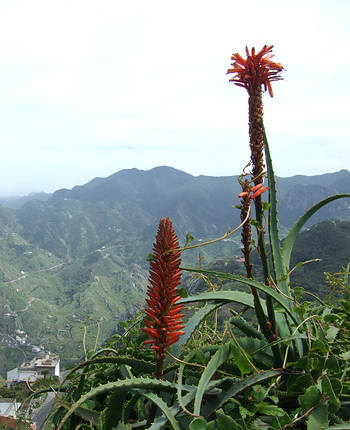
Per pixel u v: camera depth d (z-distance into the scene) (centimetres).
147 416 93
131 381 79
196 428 72
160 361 81
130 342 128
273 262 107
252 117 101
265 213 108
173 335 79
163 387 82
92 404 110
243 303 103
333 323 116
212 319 139
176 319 79
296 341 102
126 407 90
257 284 95
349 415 84
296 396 91
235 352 86
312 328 108
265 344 99
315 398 76
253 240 100
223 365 98
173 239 79
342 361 96
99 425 86
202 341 129
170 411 77
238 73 104
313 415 75
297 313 99
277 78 102
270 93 104
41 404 116
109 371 121
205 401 87
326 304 126
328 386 76
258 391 84
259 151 100
